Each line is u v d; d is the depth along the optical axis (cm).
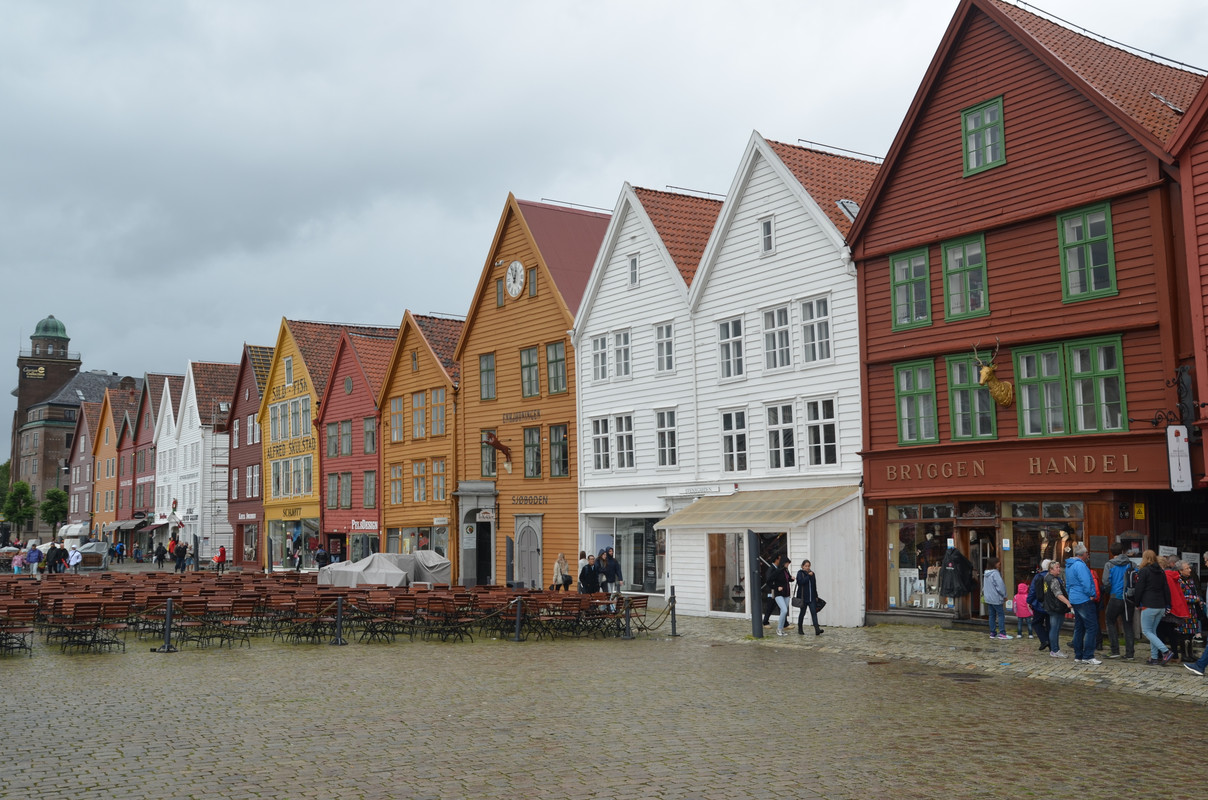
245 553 6775
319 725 1345
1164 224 2161
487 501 4272
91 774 1073
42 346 14512
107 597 2605
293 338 6125
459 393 4544
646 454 3541
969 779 1056
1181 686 1609
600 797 991
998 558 2462
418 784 1038
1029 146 2430
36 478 13488
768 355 3103
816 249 2947
